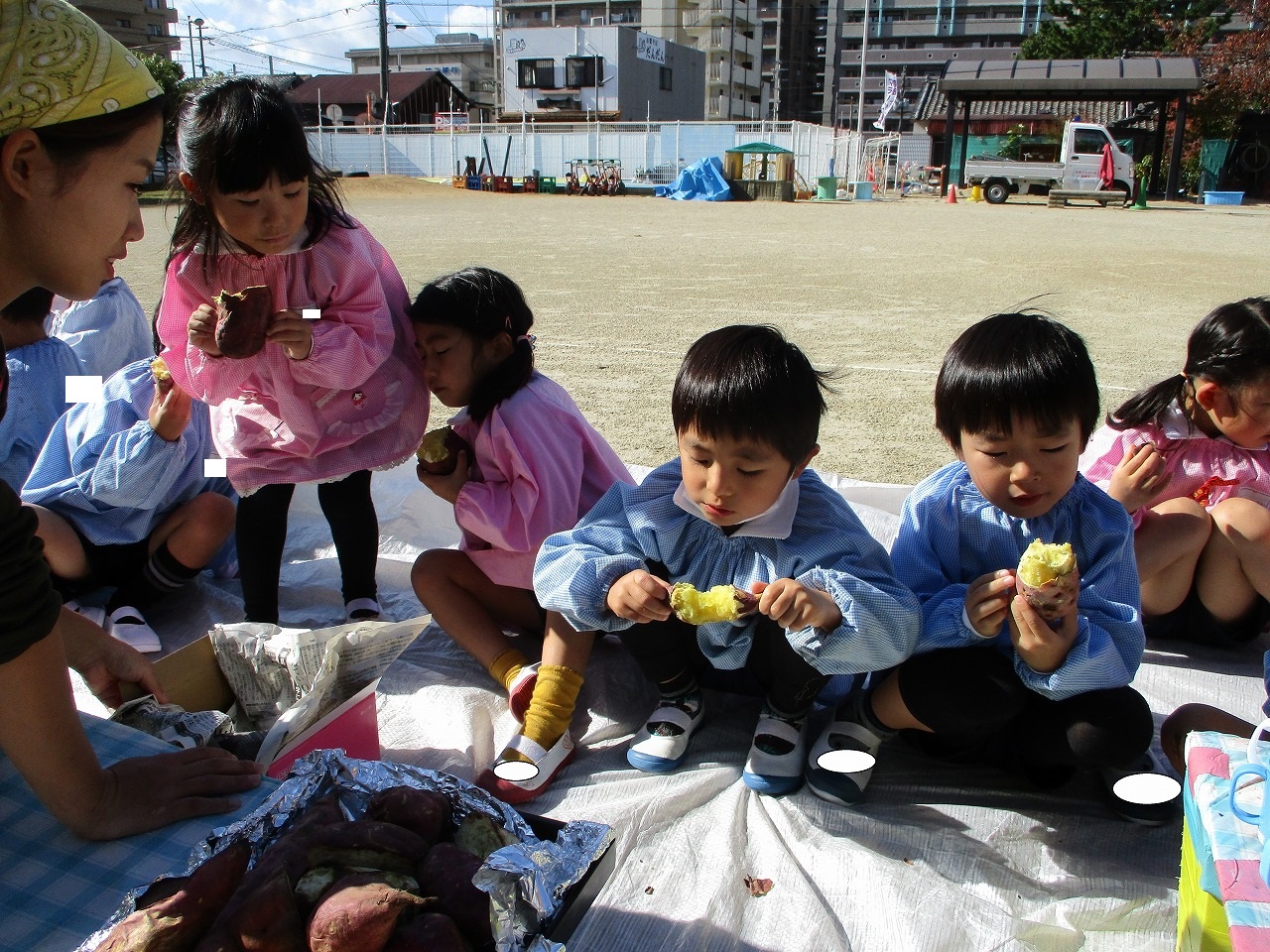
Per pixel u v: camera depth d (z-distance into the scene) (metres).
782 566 2.24
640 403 5.76
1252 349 2.55
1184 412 2.80
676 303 9.56
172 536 2.96
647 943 1.76
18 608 1.50
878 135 51.22
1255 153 32.34
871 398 5.95
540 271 12.01
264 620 2.93
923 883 1.89
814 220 21.64
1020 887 1.93
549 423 2.66
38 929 1.49
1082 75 30.34
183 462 2.97
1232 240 16.28
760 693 2.62
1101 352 7.10
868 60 97.94
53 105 1.52
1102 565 2.21
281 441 2.78
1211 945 1.43
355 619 3.00
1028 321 2.10
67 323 3.54
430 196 31.67
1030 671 2.03
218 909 1.36
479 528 2.61
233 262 2.72
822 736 2.32
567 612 2.22
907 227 19.42
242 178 2.48
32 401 3.20
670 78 63.41
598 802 2.17
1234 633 2.84
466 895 1.36
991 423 2.05
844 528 2.28
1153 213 24.27
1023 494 2.09
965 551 2.34
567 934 1.47
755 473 2.05
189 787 1.75
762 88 83.44
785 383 2.01
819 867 1.97
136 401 3.01
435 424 5.28
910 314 8.95
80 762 1.66
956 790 2.22
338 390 2.80
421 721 2.51
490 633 2.69
